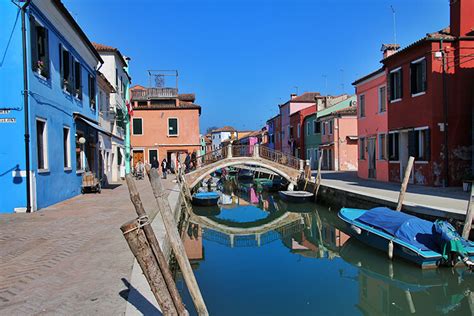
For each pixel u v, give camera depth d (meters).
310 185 22.03
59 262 5.81
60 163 12.91
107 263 5.75
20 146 10.35
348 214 11.80
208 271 9.15
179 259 3.37
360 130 23.95
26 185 10.45
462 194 13.27
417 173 16.95
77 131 15.12
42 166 11.55
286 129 48.31
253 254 11.05
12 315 3.94
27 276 5.17
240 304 6.87
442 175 15.91
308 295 7.39
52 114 12.13
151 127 34.38
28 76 10.34
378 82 21.17
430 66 15.91
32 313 3.98
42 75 11.40
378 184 18.58
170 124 34.47
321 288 7.83
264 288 7.81
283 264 9.80
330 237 13.59
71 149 14.21
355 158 32.47
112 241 7.15
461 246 7.83
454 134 15.94
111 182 23.47
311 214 18.91
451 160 15.91
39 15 11.09
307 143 40.62
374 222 9.84
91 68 17.94
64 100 13.42
